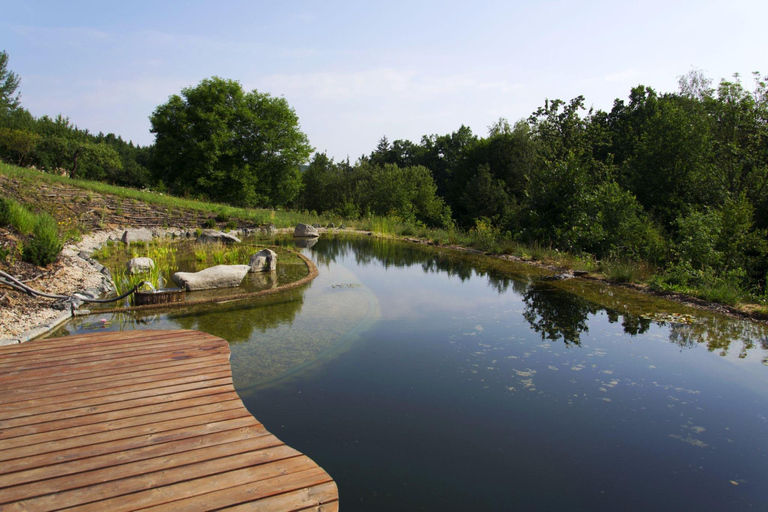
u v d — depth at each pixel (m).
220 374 4.00
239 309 7.18
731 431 3.68
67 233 11.08
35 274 7.42
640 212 14.55
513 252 14.20
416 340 5.93
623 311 7.43
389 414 3.90
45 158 36.41
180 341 4.94
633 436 3.60
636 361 5.23
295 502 2.35
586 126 18.36
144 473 2.54
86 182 20.11
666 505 2.76
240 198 30.98
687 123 16.58
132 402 3.42
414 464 3.18
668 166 16.94
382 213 29.36
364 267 11.82
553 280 10.18
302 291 8.64
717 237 9.98
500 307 7.73
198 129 31.03
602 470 3.14
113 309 6.75
